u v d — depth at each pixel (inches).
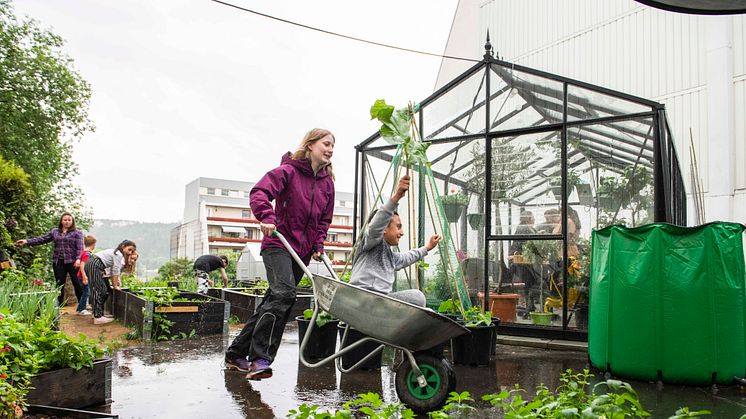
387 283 143.5
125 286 322.3
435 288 259.8
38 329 118.4
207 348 201.8
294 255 133.0
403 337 115.3
